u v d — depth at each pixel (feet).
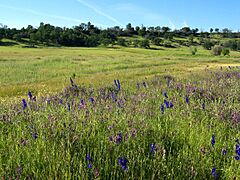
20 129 17.25
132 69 119.85
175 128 18.33
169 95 31.27
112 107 23.04
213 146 15.38
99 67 132.26
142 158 13.99
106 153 13.93
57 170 12.10
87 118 18.97
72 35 573.74
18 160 13.01
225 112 22.90
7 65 140.77
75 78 81.35
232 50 573.74
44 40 557.33
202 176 13.41
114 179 12.26
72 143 14.28
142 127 17.57
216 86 36.99
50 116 19.85
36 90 53.83
